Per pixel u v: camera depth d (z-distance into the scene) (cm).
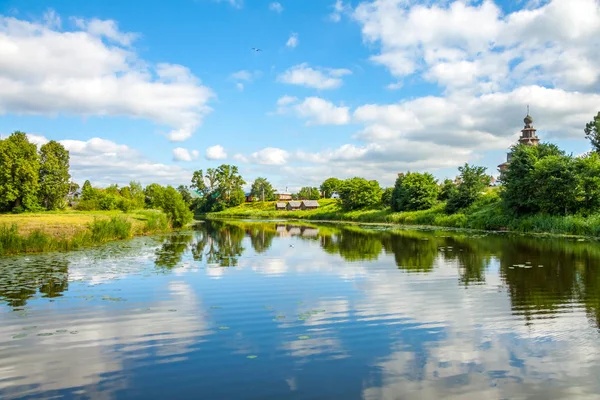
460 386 751
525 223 4316
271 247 3050
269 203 16075
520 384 756
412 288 1554
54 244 2778
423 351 920
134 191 10925
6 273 1873
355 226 6153
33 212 7000
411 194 7156
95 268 2020
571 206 4272
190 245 3175
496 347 938
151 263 2194
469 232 4375
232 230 5238
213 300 1391
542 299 1366
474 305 1301
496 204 5475
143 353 920
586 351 908
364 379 784
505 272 1853
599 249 2627
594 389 734
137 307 1301
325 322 1135
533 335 1015
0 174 6825
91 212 7106
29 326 1115
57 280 1723
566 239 3353
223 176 14950
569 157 4388
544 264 2058
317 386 758
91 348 952
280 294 1473
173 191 5650
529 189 4522
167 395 731
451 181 7312
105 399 718
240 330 1071
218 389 751
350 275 1834
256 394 732
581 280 1659
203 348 948
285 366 845
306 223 7469
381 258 2364
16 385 771
